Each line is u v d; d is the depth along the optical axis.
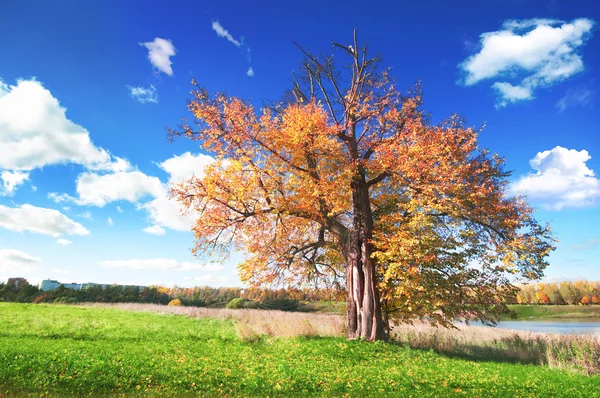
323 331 21.02
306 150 19.00
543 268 18.06
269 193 19.30
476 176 19.48
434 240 17.14
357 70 22.36
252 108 19.34
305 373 10.63
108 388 8.54
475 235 18.77
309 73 23.48
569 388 10.69
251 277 21.30
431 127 20.23
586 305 85.94
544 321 66.69
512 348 21.36
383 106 21.34
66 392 8.01
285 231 21.45
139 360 11.50
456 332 25.16
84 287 71.44
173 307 40.53
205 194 19.16
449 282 18.11
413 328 26.41
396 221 18.88
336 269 24.22
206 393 8.38
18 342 14.50
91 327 21.22
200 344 16.36
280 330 19.72
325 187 17.80
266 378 9.87
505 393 9.45
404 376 10.89
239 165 18.11
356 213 19.78
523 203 19.44
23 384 8.30
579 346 17.08
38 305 34.47
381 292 19.03
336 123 20.80
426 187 17.55
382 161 19.00
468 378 10.97
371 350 15.30
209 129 19.33
